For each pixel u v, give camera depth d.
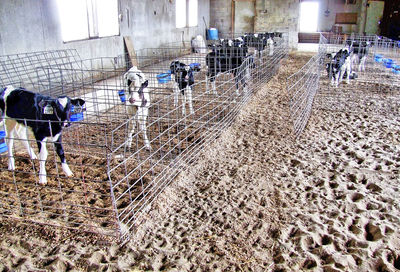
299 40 23.89
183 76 6.99
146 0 13.05
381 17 22.81
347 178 4.84
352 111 7.94
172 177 4.82
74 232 3.61
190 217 3.96
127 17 11.96
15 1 7.67
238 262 3.26
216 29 19.75
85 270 3.13
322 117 7.54
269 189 4.56
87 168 5.00
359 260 3.24
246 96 8.70
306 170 5.08
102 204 4.13
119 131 6.44
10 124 4.70
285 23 19.12
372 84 10.55
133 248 3.43
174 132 6.50
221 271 3.16
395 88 10.05
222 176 4.91
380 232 3.63
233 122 7.21
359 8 23.28
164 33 14.73
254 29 19.89
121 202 4.18
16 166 5.08
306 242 3.52
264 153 5.71
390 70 12.61
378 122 7.16
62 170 4.96
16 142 5.75
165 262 3.26
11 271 3.10
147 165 5.12
